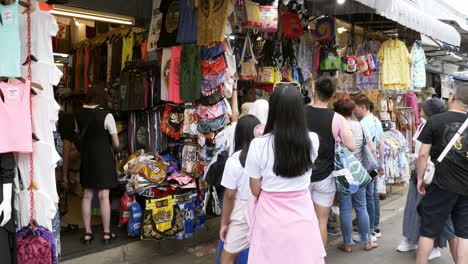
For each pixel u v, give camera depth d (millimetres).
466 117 3477
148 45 5230
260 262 2334
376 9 5020
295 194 2355
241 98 5781
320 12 5941
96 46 7051
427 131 3566
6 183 2758
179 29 4629
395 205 7191
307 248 2320
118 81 5973
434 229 3520
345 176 3518
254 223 2439
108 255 4262
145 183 4305
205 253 4664
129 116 5672
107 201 4543
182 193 4574
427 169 3547
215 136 4453
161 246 4680
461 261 3439
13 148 2785
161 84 4910
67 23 7555
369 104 5293
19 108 2834
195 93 4473
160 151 5254
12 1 2887
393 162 7012
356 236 5324
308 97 6082
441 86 11359
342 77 6953
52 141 3062
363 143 4547
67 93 7688
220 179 3529
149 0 5895
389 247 4918
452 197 3402
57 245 3320
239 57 5148
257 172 2393
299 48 5840
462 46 10641
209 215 5434
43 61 3039
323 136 3584
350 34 6852
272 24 4789
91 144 4492
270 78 5309
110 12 6023
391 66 6910
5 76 2787
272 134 2359
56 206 3145
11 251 2908
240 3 4477
